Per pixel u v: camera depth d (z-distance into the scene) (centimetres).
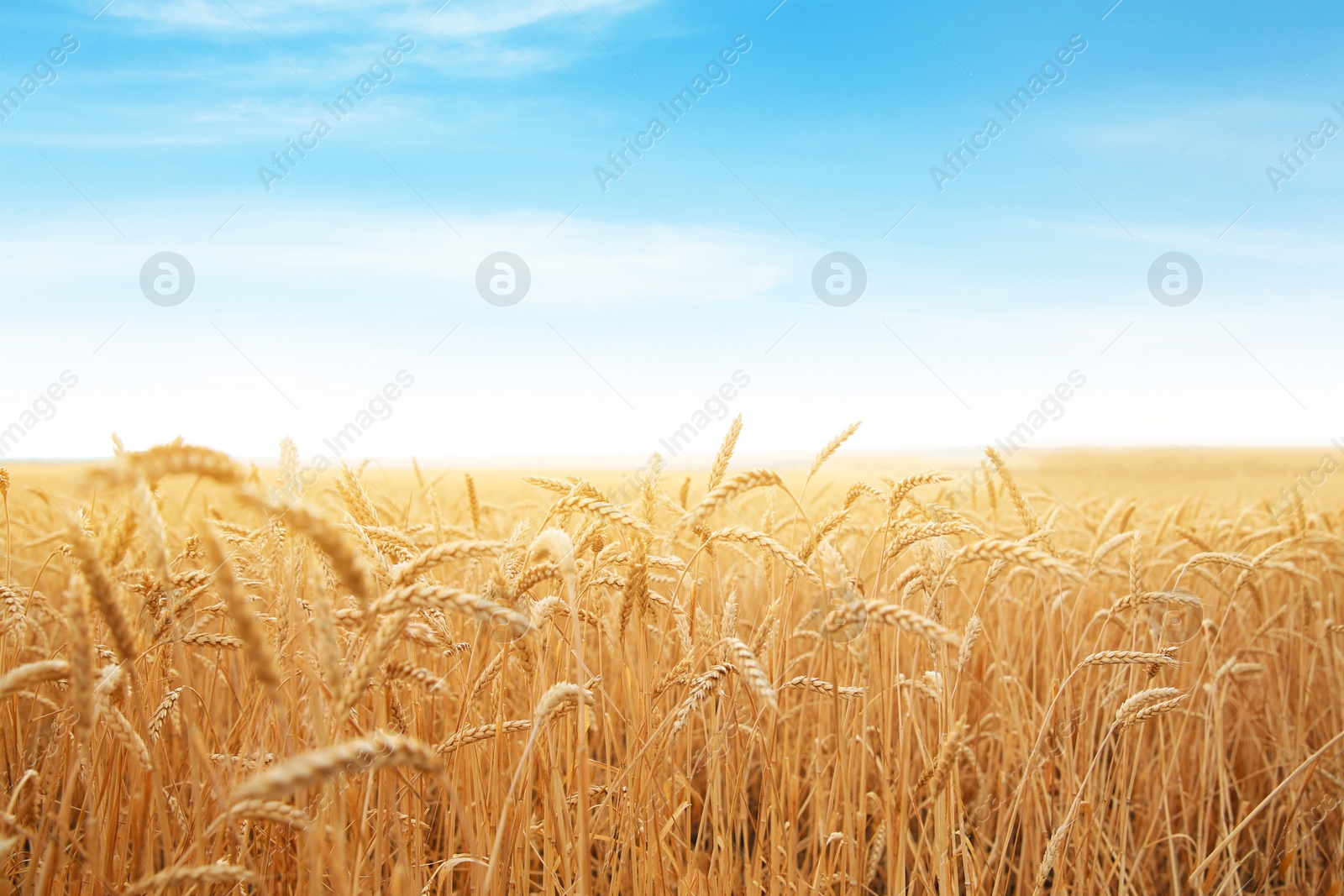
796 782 361
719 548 518
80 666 179
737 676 303
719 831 301
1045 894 381
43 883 204
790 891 290
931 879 336
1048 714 306
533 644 249
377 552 307
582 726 207
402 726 256
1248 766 535
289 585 266
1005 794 400
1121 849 364
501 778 318
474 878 258
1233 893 379
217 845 251
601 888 328
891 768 360
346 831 255
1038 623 582
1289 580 563
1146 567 493
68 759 276
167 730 296
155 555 175
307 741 275
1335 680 525
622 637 309
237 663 378
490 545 213
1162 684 452
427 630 252
